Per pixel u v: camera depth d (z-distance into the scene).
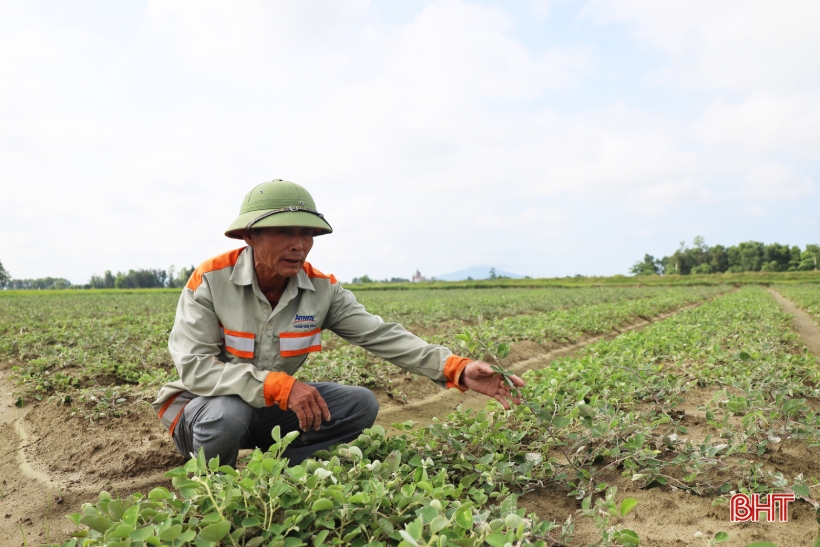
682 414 3.55
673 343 6.04
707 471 2.61
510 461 2.60
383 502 1.92
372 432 2.58
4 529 2.45
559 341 8.43
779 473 2.31
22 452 3.46
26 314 12.38
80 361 5.78
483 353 2.65
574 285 52.84
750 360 4.36
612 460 2.80
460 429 2.92
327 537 1.95
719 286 45.00
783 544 1.97
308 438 2.74
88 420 3.97
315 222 2.28
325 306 2.74
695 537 1.97
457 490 2.09
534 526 1.89
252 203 2.32
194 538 1.64
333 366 4.91
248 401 2.32
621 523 2.19
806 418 2.87
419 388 5.19
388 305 15.24
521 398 2.60
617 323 11.19
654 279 59.12
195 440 2.41
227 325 2.52
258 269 2.48
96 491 2.86
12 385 5.10
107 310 14.64
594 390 3.69
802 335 9.73
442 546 1.51
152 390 4.44
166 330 8.41
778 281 50.62
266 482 1.87
